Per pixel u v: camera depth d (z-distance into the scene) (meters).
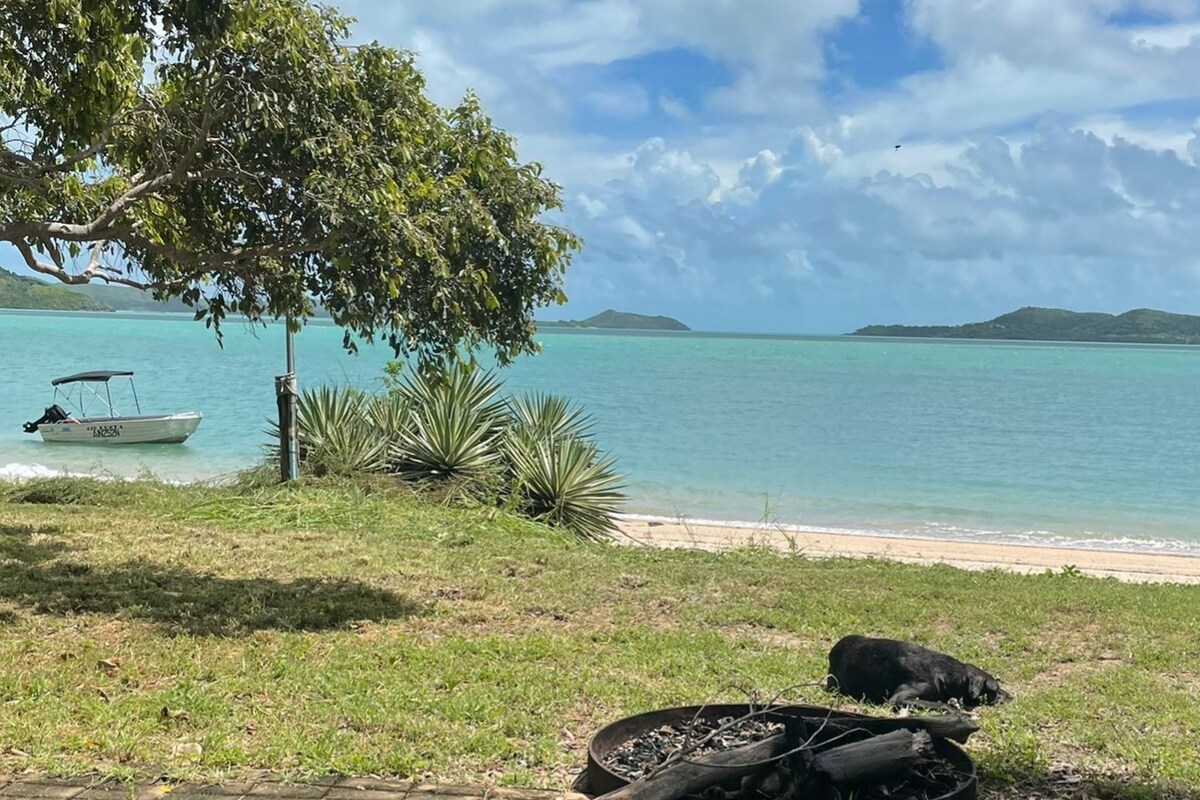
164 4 6.97
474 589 8.55
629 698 5.66
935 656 5.92
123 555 9.34
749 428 32.78
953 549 15.22
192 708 5.14
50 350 66.81
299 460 13.99
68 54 7.76
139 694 5.38
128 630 6.73
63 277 8.38
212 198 8.40
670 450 27.39
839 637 7.56
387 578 8.88
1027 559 14.39
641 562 10.54
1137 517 19.59
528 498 13.62
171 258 7.92
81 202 8.88
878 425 34.84
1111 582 10.66
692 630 7.54
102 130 8.00
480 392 14.95
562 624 7.61
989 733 5.31
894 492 21.97
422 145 7.90
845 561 11.41
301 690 5.55
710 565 10.52
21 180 7.79
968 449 29.12
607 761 4.38
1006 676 6.58
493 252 7.94
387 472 14.09
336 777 4.36
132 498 12.99
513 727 5.08
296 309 7.90
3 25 7.63
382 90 7.86
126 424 24.92
